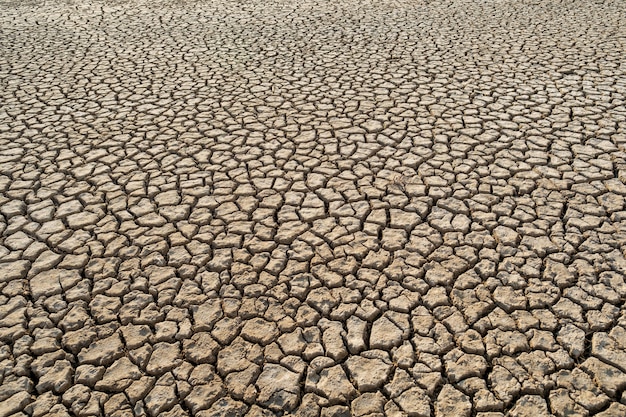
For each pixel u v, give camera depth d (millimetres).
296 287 2484
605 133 3756
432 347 2158
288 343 2197
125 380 2037
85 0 8438
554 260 2600
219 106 4410
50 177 3373
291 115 4215
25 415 1902
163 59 5598
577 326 2223
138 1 8328
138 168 3486
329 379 2045
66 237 2814
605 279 2459
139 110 4352
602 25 6383
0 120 4172
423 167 3434
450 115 4133
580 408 1893
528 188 3170
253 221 2955
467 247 2713
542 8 7293
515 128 3893
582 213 2930
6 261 2633
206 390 2000
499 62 5262
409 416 1897
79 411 1919
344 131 3926
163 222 2943
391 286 2479
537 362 2072
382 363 2102
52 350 2156
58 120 4180
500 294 2406
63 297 2422
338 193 3188
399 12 7344
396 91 4621
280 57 5586
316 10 7586
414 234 2822
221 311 2354
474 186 3213
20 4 8195
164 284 2500
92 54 5785
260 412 1920
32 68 5340
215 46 6020
